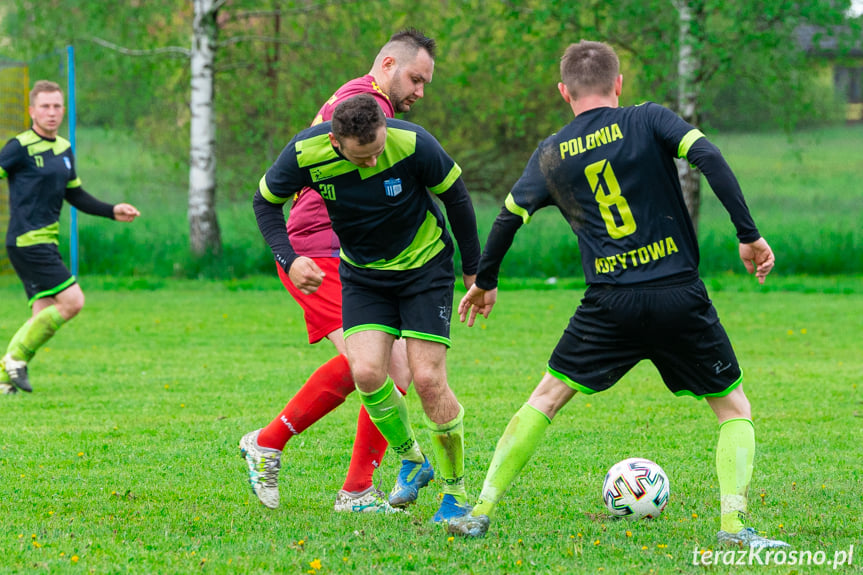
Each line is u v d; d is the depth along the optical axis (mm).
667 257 6961
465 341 20297
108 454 10523
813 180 40594
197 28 31656
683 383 7266
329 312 8883
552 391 7395
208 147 32219
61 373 16250
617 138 7035
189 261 32094
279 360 17734
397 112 9250
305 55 34125
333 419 12828
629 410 13320
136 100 35406
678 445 11039
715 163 6738
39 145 14781
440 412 7691
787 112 34125
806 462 10164
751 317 23812
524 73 33062
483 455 10539
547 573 6375
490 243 7488
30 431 11734
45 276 14641
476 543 7164
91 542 7117
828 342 20125
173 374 16172
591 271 7129
